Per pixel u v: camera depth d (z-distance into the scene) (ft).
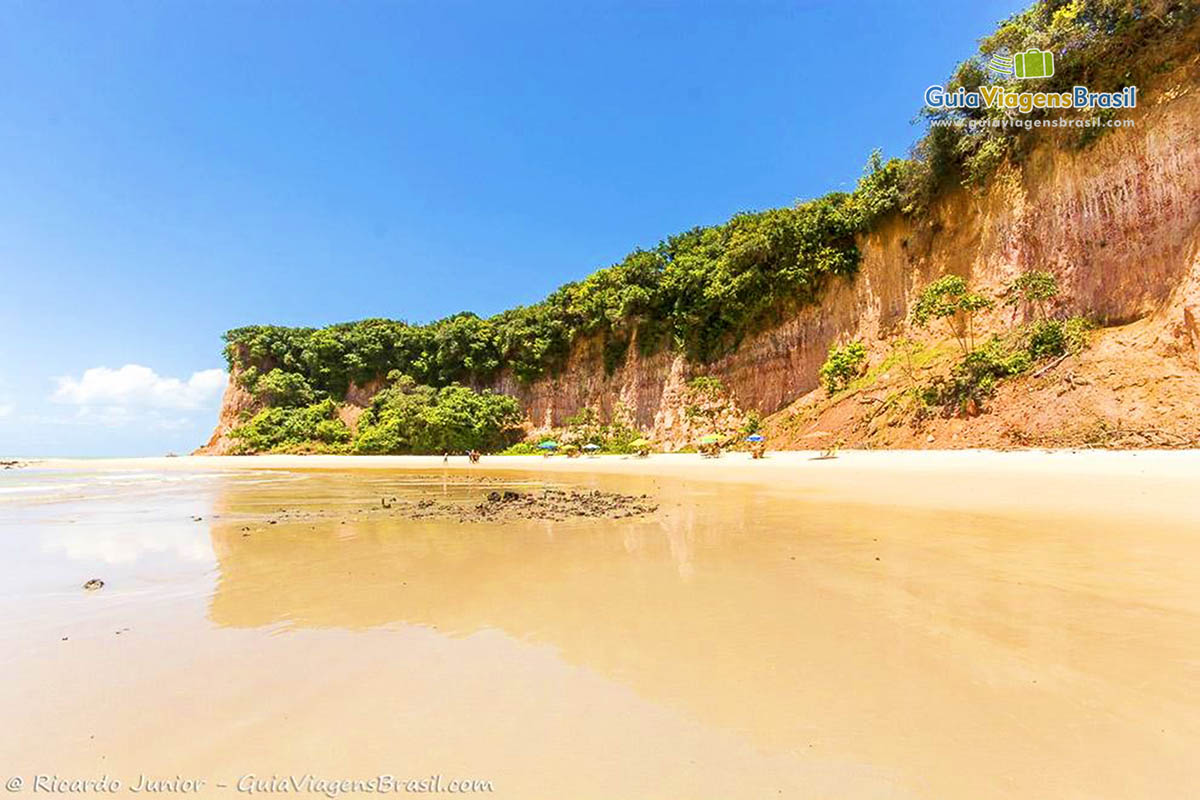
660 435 156.76
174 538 32.63
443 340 215.10
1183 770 9.02
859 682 12.42
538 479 86.53
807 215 131.64
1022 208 94.38
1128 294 77.92
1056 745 9.82
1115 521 30.60
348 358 222.89
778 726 10.71
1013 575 20.61
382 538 32.14
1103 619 15.89
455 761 9.82
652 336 167.73
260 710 11.66
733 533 31.58
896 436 89.97
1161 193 75.97
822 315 129.80
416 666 13.71
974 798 8.50
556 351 191.93
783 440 116.26
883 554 24.75
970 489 46.93
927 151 107.96
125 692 12.47
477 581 21.76
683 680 12.74
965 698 11.58
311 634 16.06
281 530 35.50
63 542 31.42
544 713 11.40
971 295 93.86
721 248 153.79
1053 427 69.26
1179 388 62.08
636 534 32.27
